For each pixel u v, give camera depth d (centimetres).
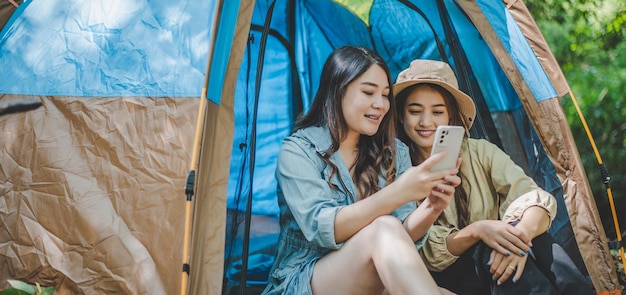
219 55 230
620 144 567
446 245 241
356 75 229
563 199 287
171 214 218
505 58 290
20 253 226
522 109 300
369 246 200
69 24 251
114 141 230
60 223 227
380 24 338
